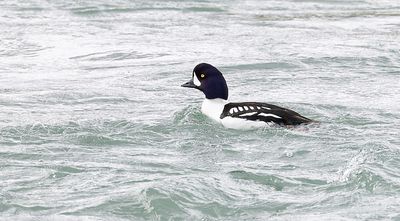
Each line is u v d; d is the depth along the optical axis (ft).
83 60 74.38
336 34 84.84
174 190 39.09
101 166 43.86
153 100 60.64
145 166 44.01
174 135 50.83
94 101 60.13
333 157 45.47
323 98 61.11
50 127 51.44
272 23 90.58
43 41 80.69
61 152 46.55
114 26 88.07
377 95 62.13
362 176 40.81
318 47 78.59
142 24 89.30
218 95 54.44
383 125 52.85
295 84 65.57
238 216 37.19
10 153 45.98
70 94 62.08
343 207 37.68
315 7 101.14
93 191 39.75
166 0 101.45
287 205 38.17
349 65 71.97
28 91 63.10
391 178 40.75
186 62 73.20
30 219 36.50
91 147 47.80
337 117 54.85
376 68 71.05
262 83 65.98
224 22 90.84
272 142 49.16
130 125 52.49
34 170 42.98
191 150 47.60
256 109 52.60
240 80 67.00
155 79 67.77
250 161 45.29
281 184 41.04
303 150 46.98
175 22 90.53
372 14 97.04
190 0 102.01
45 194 39.40
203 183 40.29
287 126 51.55
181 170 43.32
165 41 81.30
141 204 38.01
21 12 93.66
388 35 84.53
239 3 102.12
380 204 37.86
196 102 60.13
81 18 91.71
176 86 65.51
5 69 71.00
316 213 37.09
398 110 57.52
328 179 41.47
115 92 63.05
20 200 38.55
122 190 39.75
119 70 70.74
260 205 38.17
